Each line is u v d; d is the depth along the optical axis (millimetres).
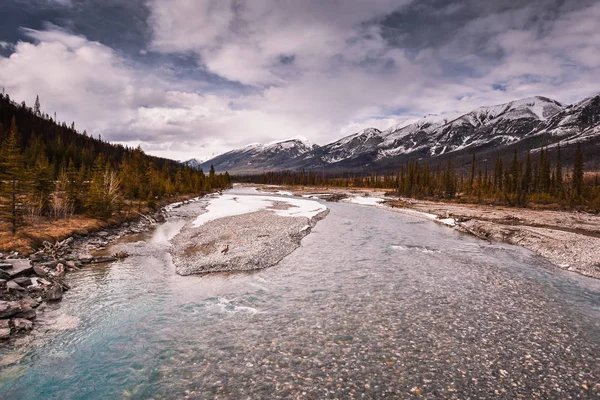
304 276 23938
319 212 65375
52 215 41031
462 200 97750
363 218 59156
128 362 12555
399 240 38188
